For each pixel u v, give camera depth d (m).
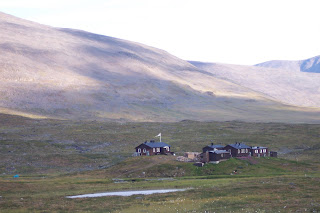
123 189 84.94
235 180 93.19
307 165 119.56
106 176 111.31
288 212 55.91
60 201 70.31
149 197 73.31
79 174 117.75
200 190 79.25
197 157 127.12
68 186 89.88
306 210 56.53
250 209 59.31
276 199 67.44
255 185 83.25
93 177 110.44
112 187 87.75
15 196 75.75
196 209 60.97
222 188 80.69
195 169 111.94
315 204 60.81
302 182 85.75
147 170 112.56
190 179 98.94
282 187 79.69
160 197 73.06
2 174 130.50
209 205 63.97
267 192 74.88
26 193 80.19
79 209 63.62
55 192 81.81
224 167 113.19
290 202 63.69
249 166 114.94
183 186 86.31
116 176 110.62
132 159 128.25
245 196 71.31
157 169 112.75
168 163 118.69
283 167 116.06
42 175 122.94
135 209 62.34
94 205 66.44
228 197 70.88
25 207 65.06
